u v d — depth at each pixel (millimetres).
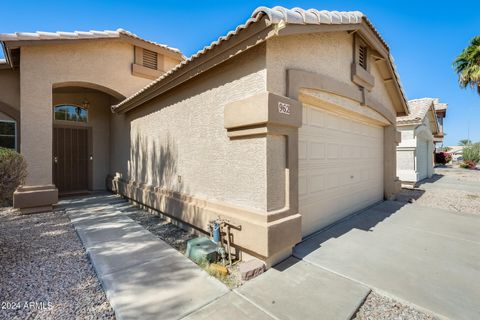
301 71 4102
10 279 3277
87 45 8211
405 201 8398
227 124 3994
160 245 4418
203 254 3684
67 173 9961
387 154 8602
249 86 3770
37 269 3572
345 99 5676
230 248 3887
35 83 7117
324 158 5441
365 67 6453
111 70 8766
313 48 4551
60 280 3279
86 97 10367
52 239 4824
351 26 5016
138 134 7750
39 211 6934
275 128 3545
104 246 4355
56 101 9680
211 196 4570
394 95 8312
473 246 4324
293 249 4191
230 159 4109
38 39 6926
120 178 9320
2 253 4102
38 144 7082
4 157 3787
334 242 4527
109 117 10867
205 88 4723
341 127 6102
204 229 4535
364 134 7305
